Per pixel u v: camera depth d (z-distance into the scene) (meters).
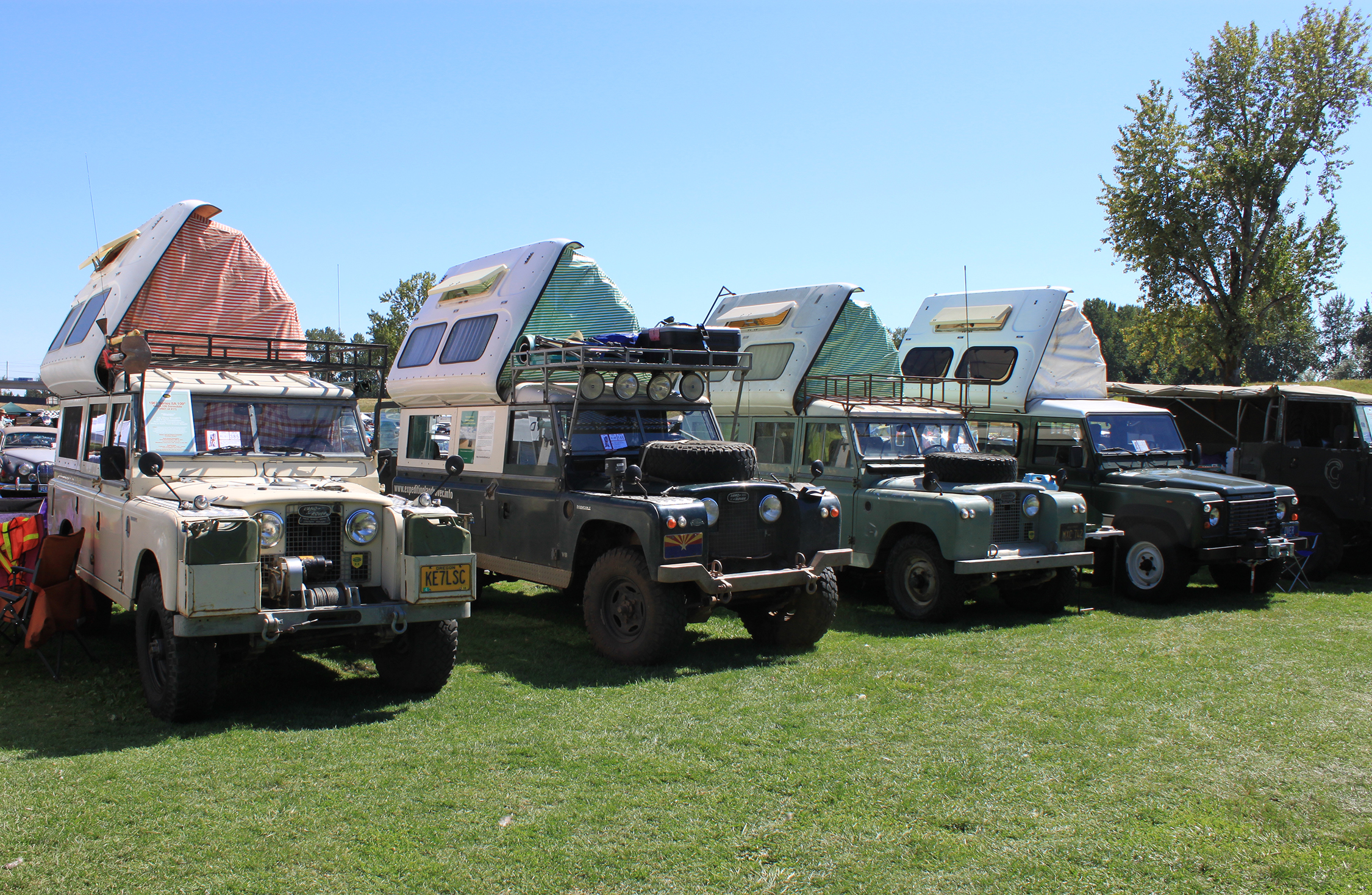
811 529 7.45
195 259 7.35
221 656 5.71
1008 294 12.12
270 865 3.59
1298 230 21.02
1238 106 20.84
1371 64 19.97
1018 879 3.60
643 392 8.27
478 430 8.92
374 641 5.75
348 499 5.88
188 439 6.41
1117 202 21.80
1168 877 3.63
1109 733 5.32
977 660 7.05
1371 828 4.09
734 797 4.34
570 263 8.57
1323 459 11.38
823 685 6.29
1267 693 6.18
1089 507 10.52
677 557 6.66
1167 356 23.44
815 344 10.23
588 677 6.51
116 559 6.21
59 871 3.49
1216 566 10.60
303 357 7.82
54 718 5.41
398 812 4.11
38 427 17.17
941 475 9.25
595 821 4.06
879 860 3.74
